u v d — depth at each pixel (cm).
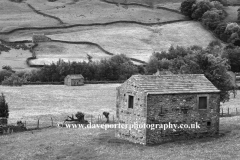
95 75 19925
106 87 17125
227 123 7394
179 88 6297
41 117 10438
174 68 11519
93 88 16812
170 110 6184
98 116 10031
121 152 5775
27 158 5931
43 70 19700
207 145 5881
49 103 13212
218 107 6506
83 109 11988
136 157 5472
